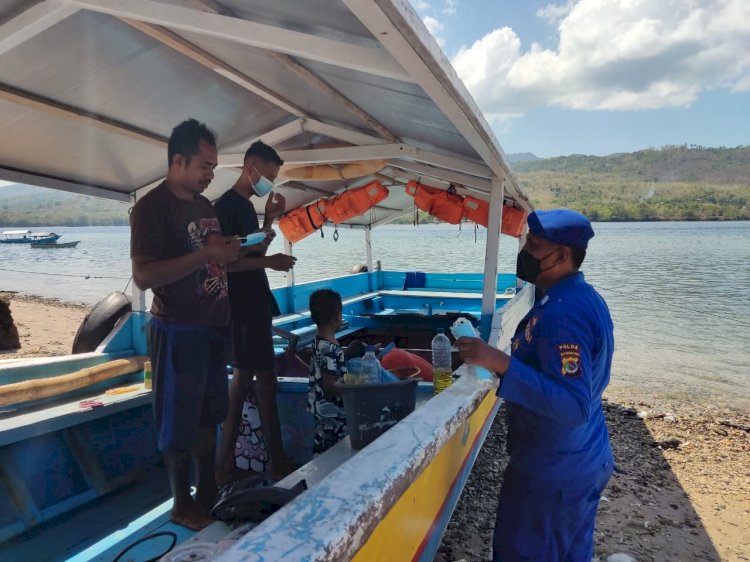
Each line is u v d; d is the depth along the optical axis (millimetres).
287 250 7418
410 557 2074
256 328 3365
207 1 2514
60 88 3209
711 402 9016
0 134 3592
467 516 4742
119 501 3619
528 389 1973
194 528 2809
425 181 6598
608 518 4902
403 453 1717
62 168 4289
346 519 1259
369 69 2242
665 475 5867
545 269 2299
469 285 9961
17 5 2395
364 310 8539
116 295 5199
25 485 3250
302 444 3842
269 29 2201
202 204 2885
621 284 25859
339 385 2785
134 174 4625
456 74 2332
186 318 2705
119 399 3861
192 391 2715
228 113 4160
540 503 2238
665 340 14578
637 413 8133
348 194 6582
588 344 2055
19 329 16969
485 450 6156
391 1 1540
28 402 3615
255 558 1083
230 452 3475
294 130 4512
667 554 4344
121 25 2752
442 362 3227
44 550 3037
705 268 32375
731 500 5270
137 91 3453
